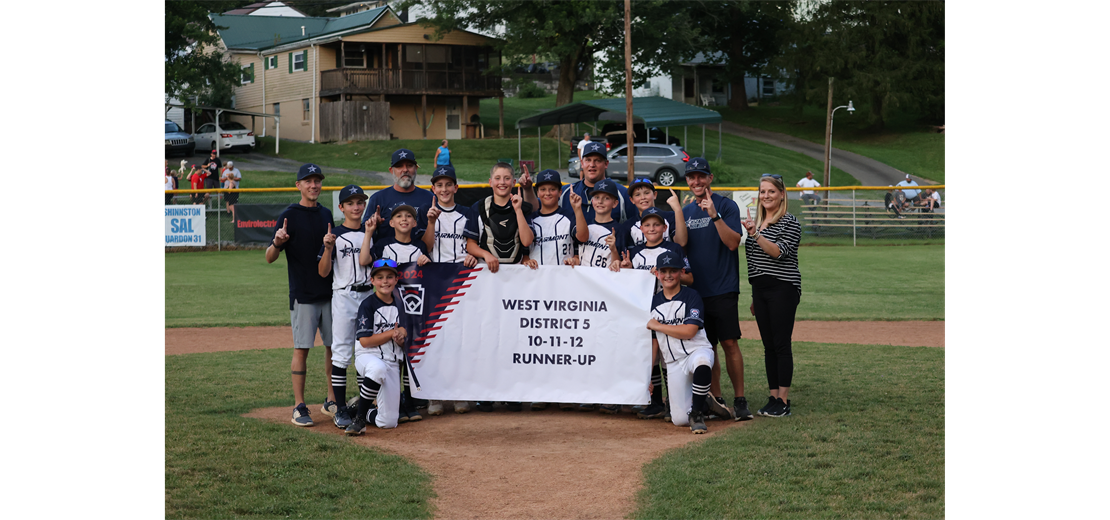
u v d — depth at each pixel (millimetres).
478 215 6574
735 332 6320
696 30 41469
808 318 12453
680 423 6176
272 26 49062
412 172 6562
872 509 4090
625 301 6422
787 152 42906
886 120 48875
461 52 42938
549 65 71438
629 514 4211
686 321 6047
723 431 5926
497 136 44344
